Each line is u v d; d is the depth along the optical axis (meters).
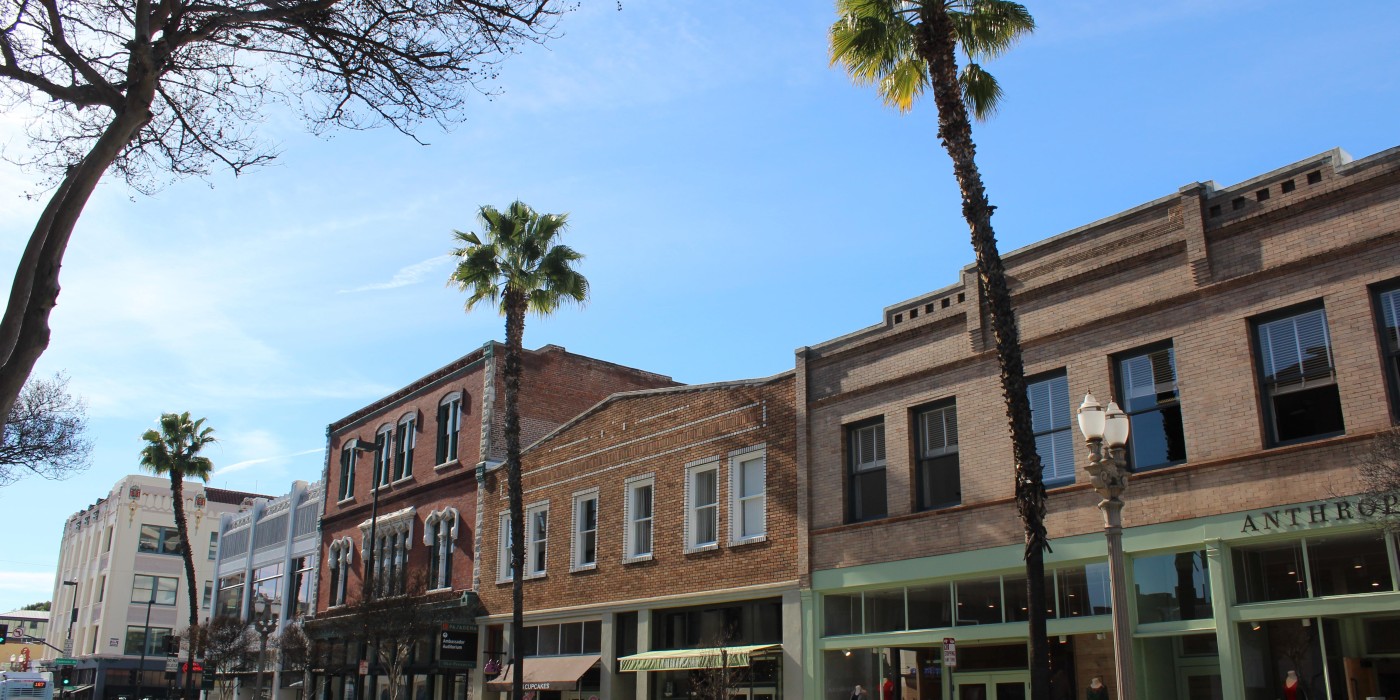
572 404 40.59
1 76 10.02
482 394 38.62
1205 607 16.75
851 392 23.50
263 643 44.56
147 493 84.62
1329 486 15.48
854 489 23.27
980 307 21.14
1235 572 16.53
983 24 18.66
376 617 34.09
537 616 32.06
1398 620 14.72
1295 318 16.66
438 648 36.03
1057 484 19.36
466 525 37.25
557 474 32.97
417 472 41.78
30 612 120.81
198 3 10.66
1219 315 17.42
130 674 80.38
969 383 21.19
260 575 54.69
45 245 9.05
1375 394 15.36
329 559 47.28
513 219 31.08
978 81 19.25
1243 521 16.34
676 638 27.19
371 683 39.56
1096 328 19.17
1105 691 17.78
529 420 38.88
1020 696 19.27
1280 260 16.80
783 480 24.77
